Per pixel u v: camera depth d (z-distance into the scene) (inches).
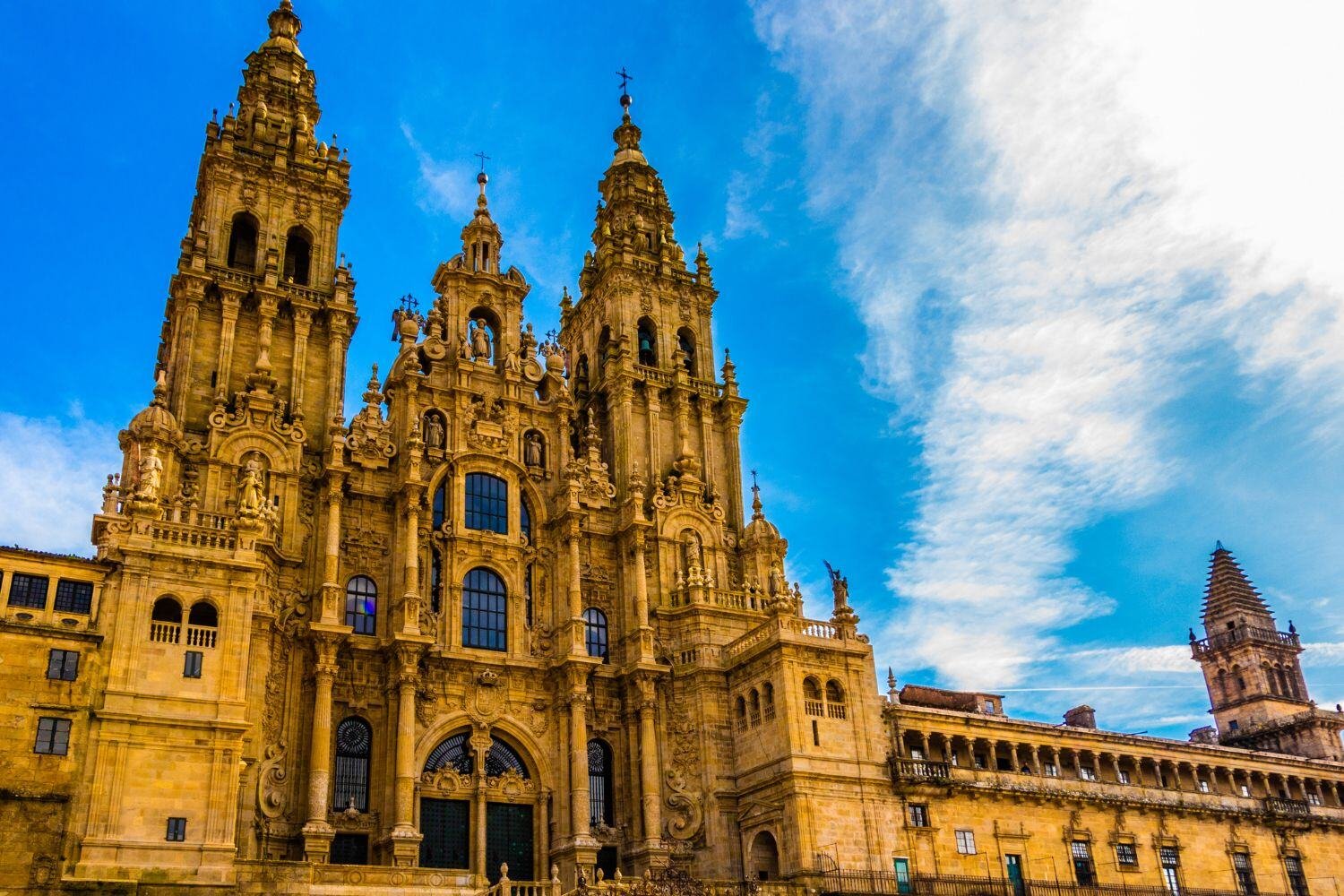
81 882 1689.2
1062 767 2768.2
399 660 2336.4
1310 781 3203.7
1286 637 3841.0
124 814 1760.6
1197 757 2979.8
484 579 2593.5
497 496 2682.1
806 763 2342.5
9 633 1779.0
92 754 1772.9
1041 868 2559.1
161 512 2058.3
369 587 2465.6
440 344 2758.4
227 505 2317.9
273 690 2194.9
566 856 2358.5
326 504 2425.0
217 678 1897.1
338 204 2778.1
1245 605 3863.2
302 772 2198.6
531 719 2501.2
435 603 2518.5
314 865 1893.5
